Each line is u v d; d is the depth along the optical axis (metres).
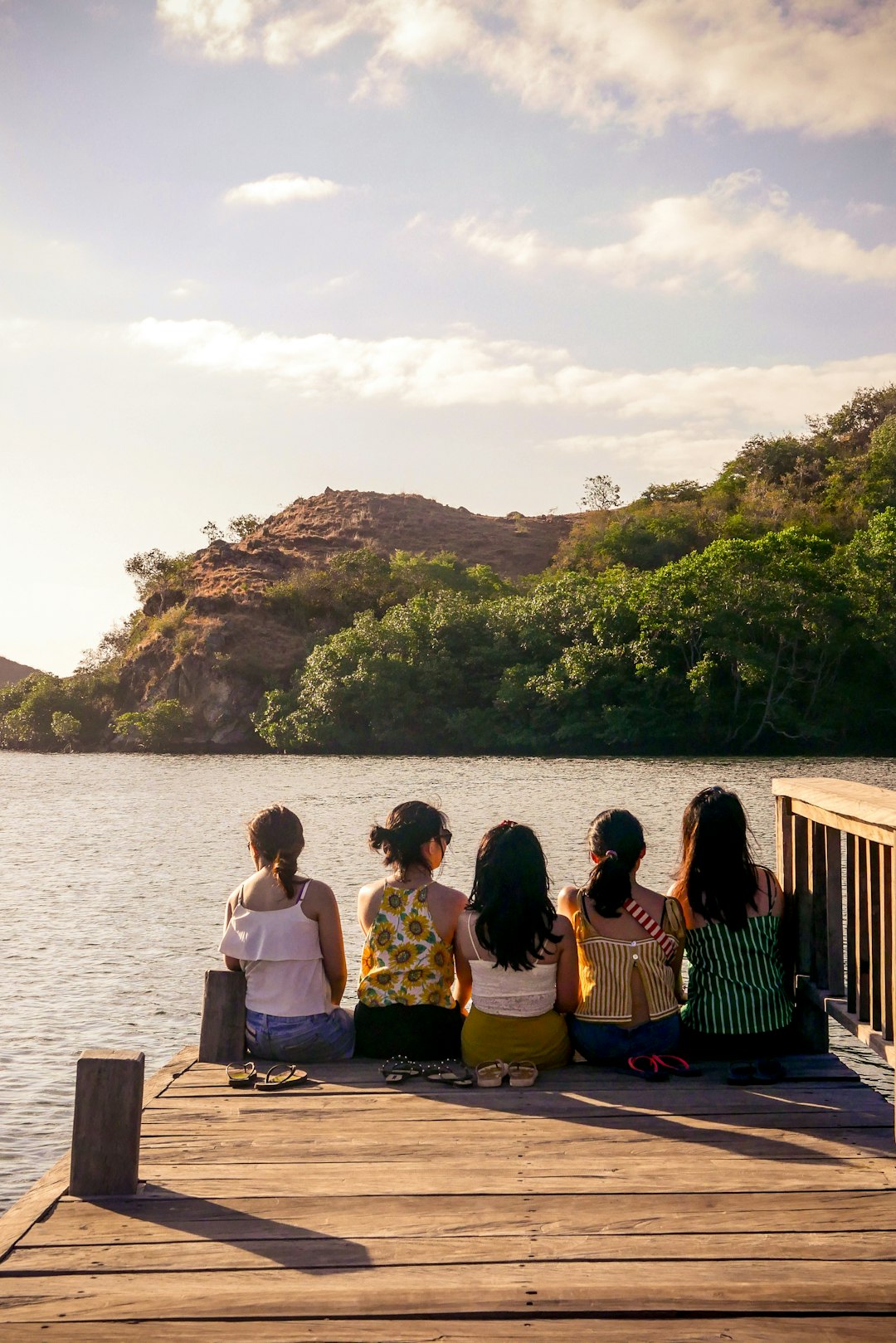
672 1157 4.19
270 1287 3.23
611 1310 3.08
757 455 109.69
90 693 83.62
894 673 62.06
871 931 4.64
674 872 5.64
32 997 10.88
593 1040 5.33
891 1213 3.70
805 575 61.12
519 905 5.18
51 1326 3.03
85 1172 3.88
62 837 26.94
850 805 4.50
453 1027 5.56
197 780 48.03
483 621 70.44
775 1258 3.38
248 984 5.57
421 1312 3.08
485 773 47.44
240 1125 4.59
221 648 78.88
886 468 95.12
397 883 5.62
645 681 61.31
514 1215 3.69
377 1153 4.25
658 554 95.12
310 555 115.31
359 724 69.25
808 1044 5.54
